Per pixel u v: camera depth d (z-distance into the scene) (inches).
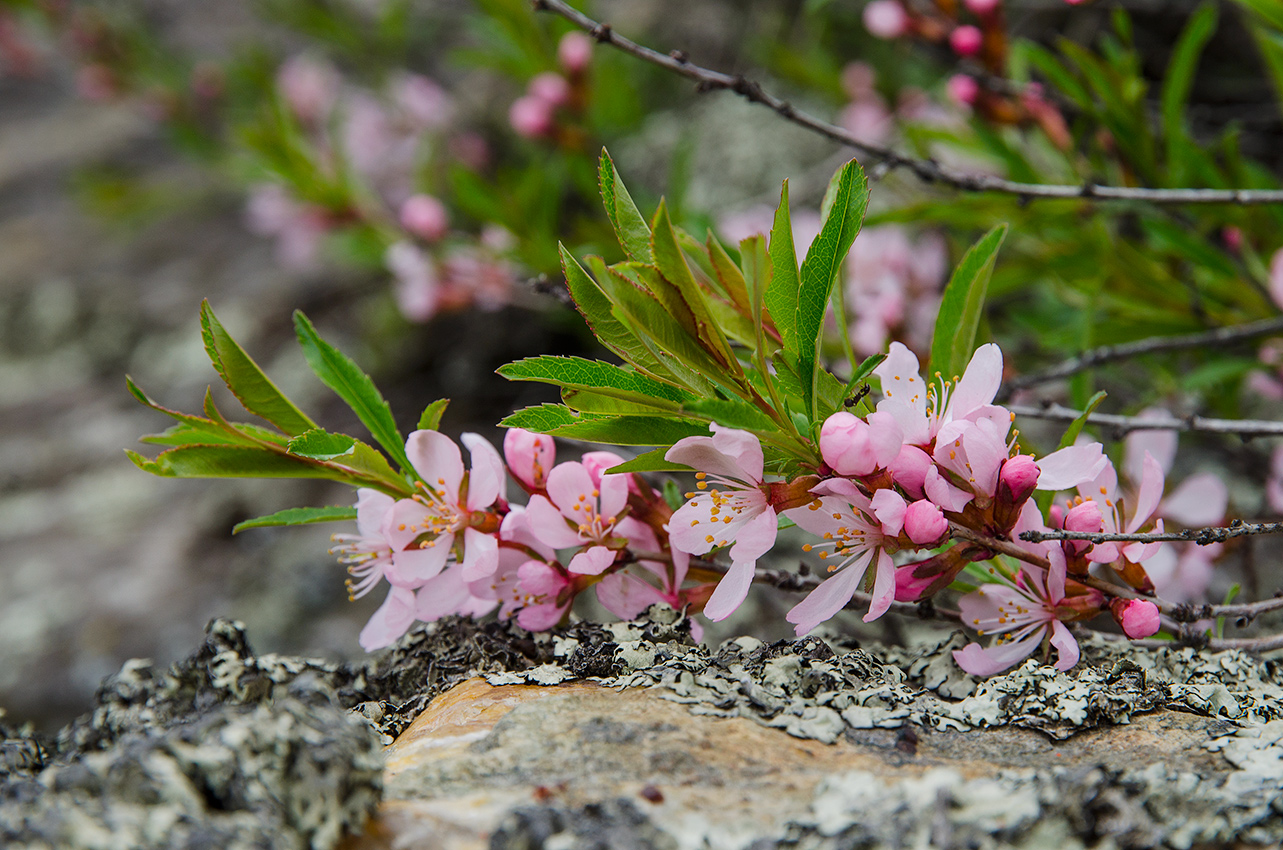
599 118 39.4
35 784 23.0
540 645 24.9
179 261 63.7
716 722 23.8
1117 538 23.7
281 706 23.1
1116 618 24.4
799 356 23.8
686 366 23.8
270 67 46.9
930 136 29.5
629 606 24.9
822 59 42.0
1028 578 24.4
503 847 22.8
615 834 22.8
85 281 62.9
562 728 23.8
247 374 24.5
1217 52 39.1
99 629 42.8
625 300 23.5
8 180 72.3
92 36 48.8
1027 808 22.8
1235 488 30.3
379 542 24.9
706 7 51.9
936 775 23.0
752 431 23.7
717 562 25.1
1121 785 23.0
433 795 23.3
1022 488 23.8
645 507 24.8
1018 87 28.5
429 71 54.1
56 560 47.1
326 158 43.4
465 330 49.1
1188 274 29.3
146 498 50.3
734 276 24.2
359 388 24.8
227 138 48.3
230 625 24.5
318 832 22.8
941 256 31.7
